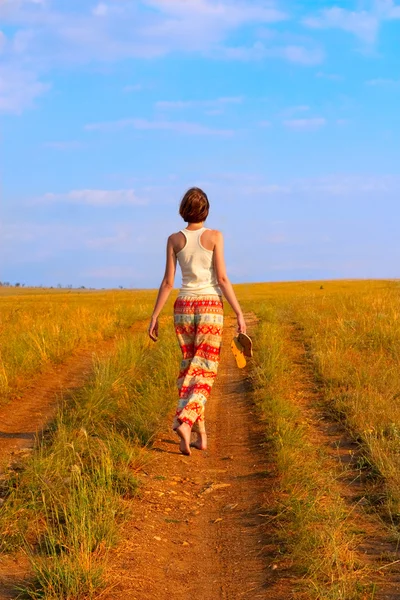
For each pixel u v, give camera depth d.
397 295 23.89
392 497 4.57
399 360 9.52
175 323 5.79
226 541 4.15
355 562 3.68
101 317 17.45
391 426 6.09
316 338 12.08
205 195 5.80
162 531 4.28
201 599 3.42
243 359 5.81
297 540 3.91
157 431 6.40
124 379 8.38
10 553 3.79
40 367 10.19
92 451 5.45
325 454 5.79
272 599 3.37
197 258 5.68
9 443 6.18
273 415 6.96
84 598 3.29
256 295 40.88
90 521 3.91
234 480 5.30
